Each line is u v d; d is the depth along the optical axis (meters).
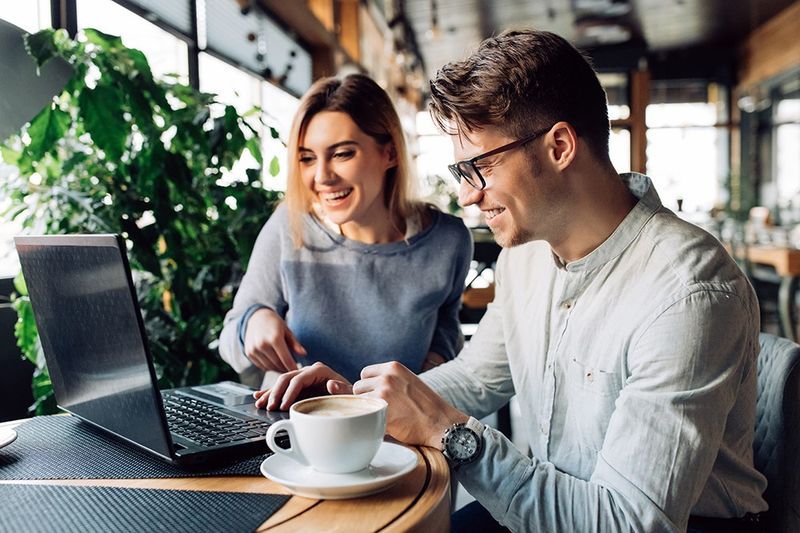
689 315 0.97
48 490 0.85
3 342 2.07
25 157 1.77
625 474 0.92
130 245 1.88
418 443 1.03
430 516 0.79
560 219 1.10
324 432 0.83
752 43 10.88
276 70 5.05
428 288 1.73
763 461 1.17
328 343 1.72
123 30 2.78
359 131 1.65
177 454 0.91
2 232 2.00
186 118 1.97
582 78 1.07
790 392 1.12
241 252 2.06
